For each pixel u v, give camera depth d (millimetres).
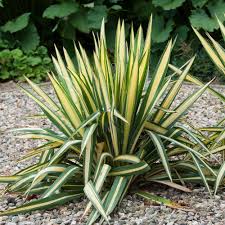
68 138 2771
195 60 5168
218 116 4172
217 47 2984
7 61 5258
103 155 2783
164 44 5414
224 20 4922
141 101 2938
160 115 2893
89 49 5922
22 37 5562
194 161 2787
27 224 2756
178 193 2941
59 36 5984
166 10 5465
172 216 2746
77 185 2932
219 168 2971
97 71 2750
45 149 2893
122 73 2793
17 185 2820
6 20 5883
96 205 2637
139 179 2959
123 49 2881
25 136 2891
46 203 2795
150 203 2852
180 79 2887
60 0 5508
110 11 5590
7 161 3514
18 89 4969
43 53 5480
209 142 3033
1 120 4273
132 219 2736
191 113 4234
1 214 2738
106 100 2736
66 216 2801
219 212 2766
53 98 4695
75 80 2775
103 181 2711
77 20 5516
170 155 2963
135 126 2836
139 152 2875
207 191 2938
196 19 5137
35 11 5875
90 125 2787
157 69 2816
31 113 4395
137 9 5625
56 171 2803
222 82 5023
